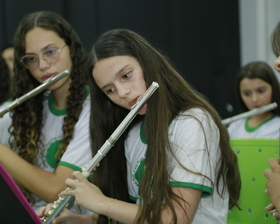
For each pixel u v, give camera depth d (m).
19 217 2.29
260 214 3.22
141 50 2.73
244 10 6.52
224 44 6.79
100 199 2.54
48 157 3.66
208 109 2.79
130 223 2.51
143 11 6.62
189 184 2.50
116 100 2.76
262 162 3.25
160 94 2.70
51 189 3.24
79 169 3.35
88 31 6.53
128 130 3.09
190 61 6.76
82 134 3.42
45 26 3.48
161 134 2.63
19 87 3.71
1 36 6.30
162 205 2.52
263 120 5.05
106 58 2.69
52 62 3.49
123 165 3.10
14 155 3.27
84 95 3.60
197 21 6.75
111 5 6.54
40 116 3.74
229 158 2.84
